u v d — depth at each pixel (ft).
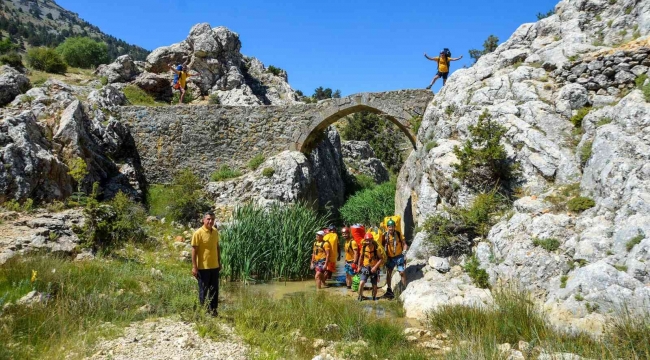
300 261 44.19
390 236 35.09
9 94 63.26
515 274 29.09
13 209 44.96
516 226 31.60
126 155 69.36
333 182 97.04
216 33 103.19
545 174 35.70
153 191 68.03
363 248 34.45
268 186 63.57
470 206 37.55
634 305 22.11
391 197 84.79
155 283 31.09
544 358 17.30
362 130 160.25
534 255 28.89
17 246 34.68
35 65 91.35
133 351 18.58
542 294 27.37
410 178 53.98
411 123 63.41
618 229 26.63
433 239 36.14
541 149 36.96
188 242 50.47
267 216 47.09
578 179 33.94
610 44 41.68
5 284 24.21
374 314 28.43
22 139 49.73
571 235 29.14
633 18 42.27
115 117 71.36
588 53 41.19
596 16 45.78
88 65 120.88
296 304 27.89
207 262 25.03
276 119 69.82
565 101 38.99
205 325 22.26
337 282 42.60
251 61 120.16
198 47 98.89
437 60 62.64
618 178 29.32
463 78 49.80
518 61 47.14
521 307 23.91
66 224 41.88
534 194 35.27
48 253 33.65
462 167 38.52
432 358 19.44
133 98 87.04
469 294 28.96
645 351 16.87
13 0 588.50
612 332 19.62
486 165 38.19
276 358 18.79
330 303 28.45
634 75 37.78
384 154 154.40
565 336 20.80
